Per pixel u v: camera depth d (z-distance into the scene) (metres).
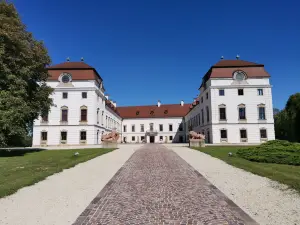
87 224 6.00
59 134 48.59
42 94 27.53
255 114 46.41
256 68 47.59
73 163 15.49
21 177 10.98
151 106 88.94
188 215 6.51
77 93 49.22
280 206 7.05
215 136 46.34
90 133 48.47
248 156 16.75
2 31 21.83
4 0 24.50
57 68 50.03
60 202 7.75
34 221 6.21
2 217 6.46
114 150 27.00
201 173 12.32
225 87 47.03
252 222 5.98
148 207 7.21
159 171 13.08
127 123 86.00
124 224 5.97
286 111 55.09
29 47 25.61
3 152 25.97
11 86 22.22
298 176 10.52
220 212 6.70
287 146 16.91
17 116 21.50
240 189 9.08
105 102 59.97
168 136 84.06
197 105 60.50
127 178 11.38
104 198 8.18
